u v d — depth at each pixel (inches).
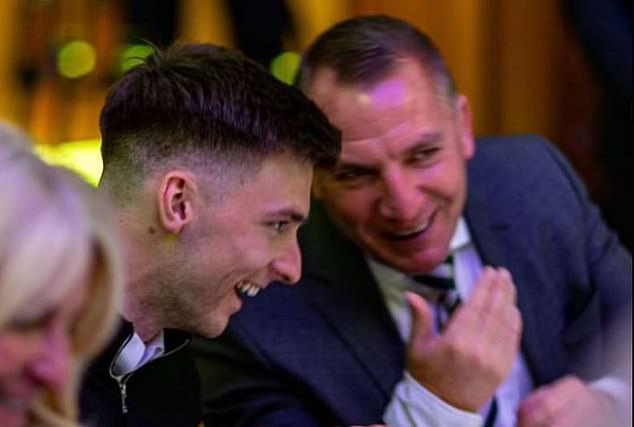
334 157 112.7
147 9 222.2
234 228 107.1
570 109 257.0
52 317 71.8
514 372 141.9
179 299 108.1
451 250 140.4
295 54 228.2
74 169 76.6
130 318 107.4
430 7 247.0
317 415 136.1
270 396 135.1
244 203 107.0
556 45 254.1
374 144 127.8
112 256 74.0
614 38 211.6
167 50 112.6
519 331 126.0
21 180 70.9
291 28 228.5
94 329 74.9
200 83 107.2
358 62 128.6
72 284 71.2
